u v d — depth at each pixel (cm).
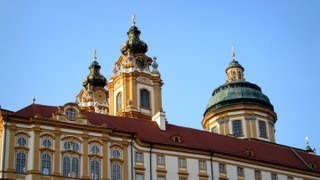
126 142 9300
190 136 10700
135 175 9238
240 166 10444
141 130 10106
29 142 8562
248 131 12862
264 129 13100
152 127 10450
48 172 8500
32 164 8400
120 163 9106
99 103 14825
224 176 10112
